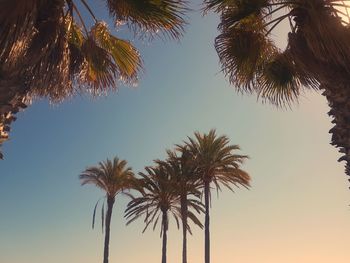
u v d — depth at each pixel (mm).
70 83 7719
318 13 7242
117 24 8023
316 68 7336
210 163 36938
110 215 44969
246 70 9422
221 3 8867
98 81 8984
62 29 6926
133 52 9180
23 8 6090
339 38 6992
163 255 39906
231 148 37156
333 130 7312
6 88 6105
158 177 38688
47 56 6652
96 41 9078
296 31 7703
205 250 36688
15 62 6094
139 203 39781
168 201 39938
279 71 9625
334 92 7242
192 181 38031
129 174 45094
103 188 44938
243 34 9180
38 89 6762
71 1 7691
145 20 7805
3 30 5969
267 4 8773
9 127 6242
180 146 38938
